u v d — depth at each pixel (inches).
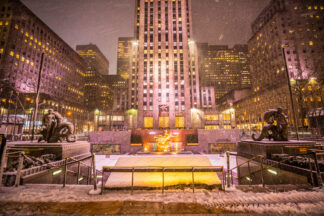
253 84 3998.5
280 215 151.8
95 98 5590.6
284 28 3157.0
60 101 3129.9
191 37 2910.9
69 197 190.4
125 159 237.6
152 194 197.5
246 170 514.9
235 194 199.2
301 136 1332.4
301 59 2972.4
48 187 231.5
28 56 3211.1
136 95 2898.6
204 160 234.5
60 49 4099.4
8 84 2404.0
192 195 194.7
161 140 1422.2
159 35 2610.7
